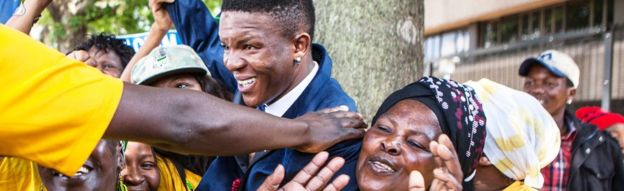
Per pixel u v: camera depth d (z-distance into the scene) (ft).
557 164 12.92
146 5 22.44
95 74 5.02
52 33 22.18
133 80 8.63
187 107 5.15
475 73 28.78
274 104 6.84
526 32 27.32
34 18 9.49
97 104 4.87
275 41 6.49
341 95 6.97
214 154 5.35
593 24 24.77
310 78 6.90
